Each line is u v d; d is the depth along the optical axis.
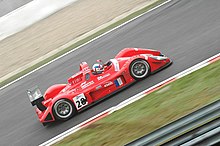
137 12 54.34
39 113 30.92
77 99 29.83
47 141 28.41
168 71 30.14
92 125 27.52
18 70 56.50
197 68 28.95
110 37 49.41
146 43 40.62
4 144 31.42
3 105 43.09
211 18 38.34
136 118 25.64
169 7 48.91
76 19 67.69
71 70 44.84
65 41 59.38
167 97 26.53
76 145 25.89
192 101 24.56
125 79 30.08
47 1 88.94
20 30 78.31
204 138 17.34
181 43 35.59
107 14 61.91
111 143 24.16
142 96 28.17
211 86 25.41
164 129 18.44
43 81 45.78
